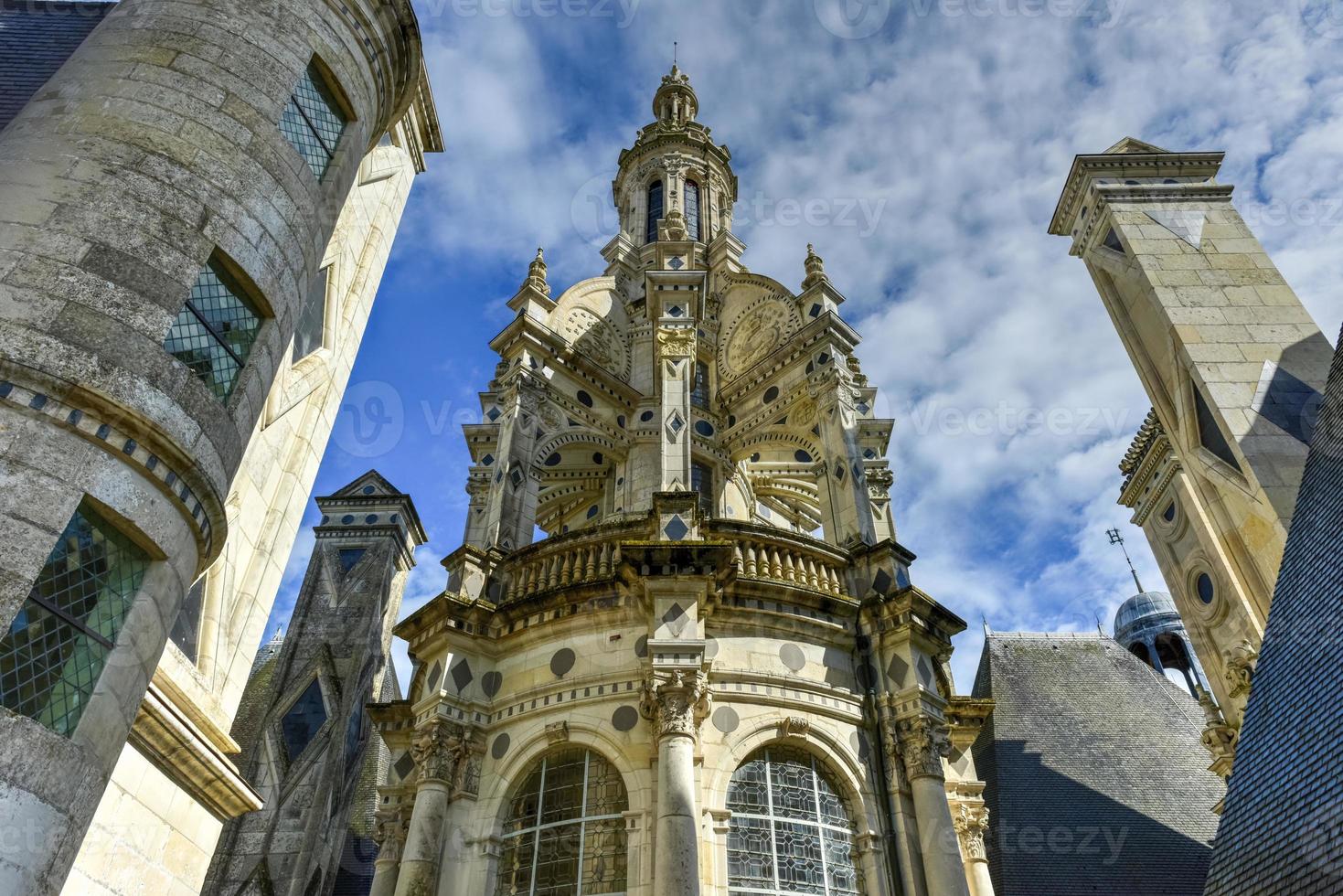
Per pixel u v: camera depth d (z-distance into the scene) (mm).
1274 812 10734
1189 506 22391
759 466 25188
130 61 9727
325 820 24750
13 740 6371
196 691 10828
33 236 8000
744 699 13820
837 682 14703
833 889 12844
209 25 10375
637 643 14195
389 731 17375
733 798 13047
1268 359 15336
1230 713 20547
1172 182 18344
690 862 11344
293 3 11352
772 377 22688
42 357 7344
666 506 15172
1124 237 17500
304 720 26453
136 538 7852
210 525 8875
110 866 9492
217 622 11344
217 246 9117
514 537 17688
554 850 12938
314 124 11445
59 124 9039
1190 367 15516
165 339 8523
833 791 13828
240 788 11711
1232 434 14617
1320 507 12391
